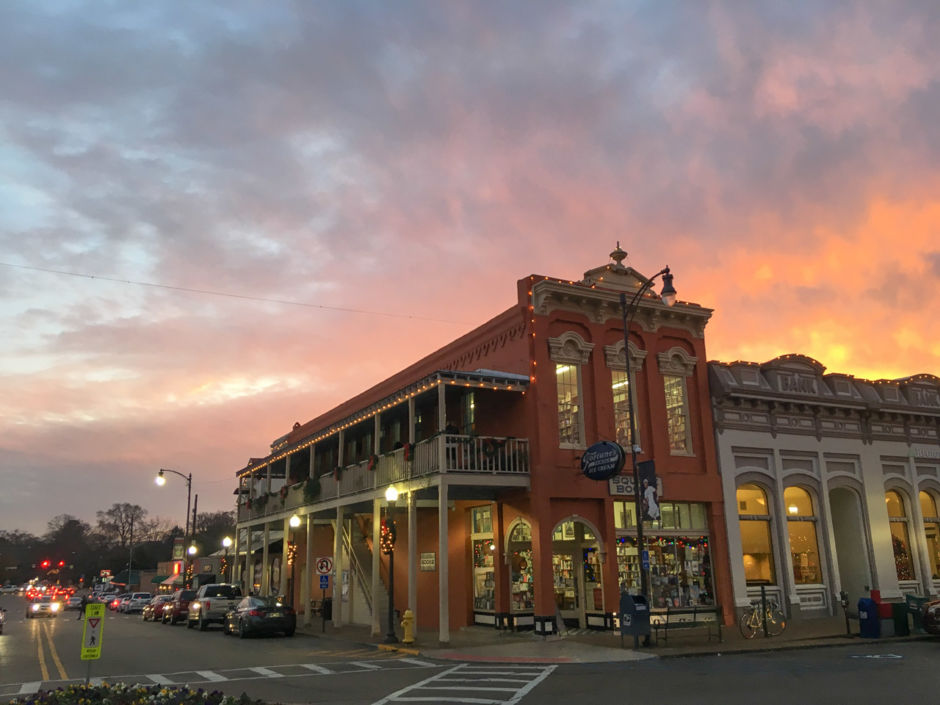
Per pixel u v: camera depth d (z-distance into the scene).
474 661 17.30
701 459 24.95
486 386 22.22
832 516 28.91
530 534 22.73
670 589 23.44
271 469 42.16
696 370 25.62
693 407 25.28
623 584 22.81
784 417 26.92
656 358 25.08
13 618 49.56
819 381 28.17
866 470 28.16
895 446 29.28
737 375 26.25
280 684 13.85
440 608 20.52
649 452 24.00
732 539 24.56
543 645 19.25
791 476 26.45
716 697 11.46
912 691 11.63
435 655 18.41
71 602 67.50
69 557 177.00
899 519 28.89
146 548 150.88
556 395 22.94
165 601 38.91
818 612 25.56
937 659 15.86
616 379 24.17
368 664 17.09
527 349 23.16
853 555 27.81
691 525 24.44
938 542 29.73
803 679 13.18
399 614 27.17
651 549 23.58
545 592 21.27
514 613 22.42
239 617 25.67
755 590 24.58
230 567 51.03
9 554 187.25
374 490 24.86
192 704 8.80
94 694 9.35
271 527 42.19
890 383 29.97
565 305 23.77
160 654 19.89
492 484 21.53
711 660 16.56
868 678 13.12
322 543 36.12
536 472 21.98
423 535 27.08
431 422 27.70
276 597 28.12
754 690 12.05
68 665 17.69
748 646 18.34
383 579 28.75
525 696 11.99
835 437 27.84
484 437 21.84
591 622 22.31
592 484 22.66
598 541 22.64
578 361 23.59
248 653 19.97
